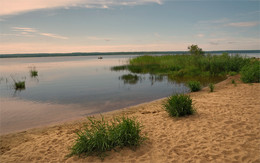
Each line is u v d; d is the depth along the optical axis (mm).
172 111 6449
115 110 8086
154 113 7238
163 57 33438
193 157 3752
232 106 7000
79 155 4035
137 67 28953
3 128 6211
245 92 9219
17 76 22016
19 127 6301
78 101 9922
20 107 8867
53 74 23875
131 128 4559
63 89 13438
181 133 4965
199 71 19422
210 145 4168
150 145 4402
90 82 16516
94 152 4188
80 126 6203
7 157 4188
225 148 3984
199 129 5113
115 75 21281
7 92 12562
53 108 8641
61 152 4320
